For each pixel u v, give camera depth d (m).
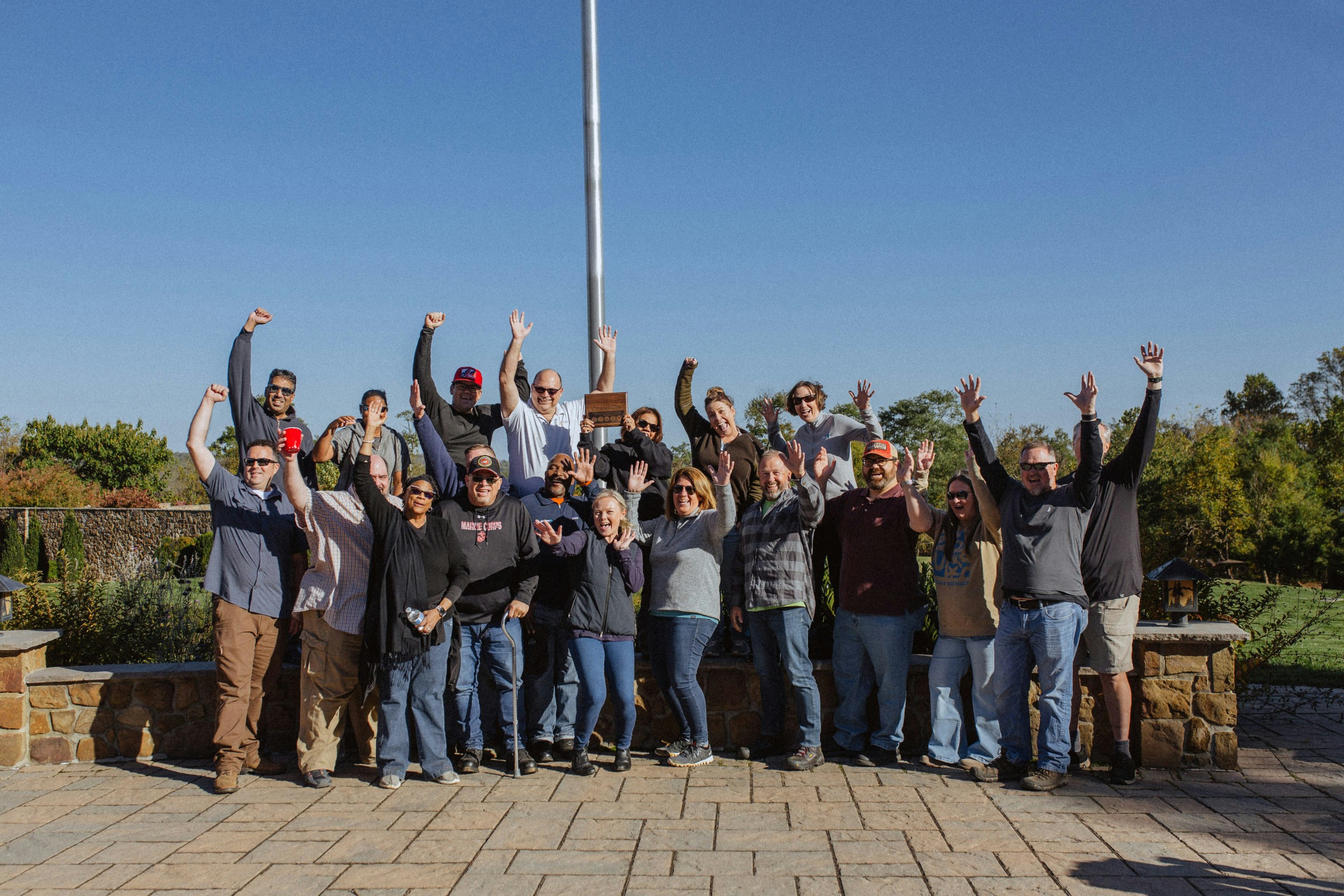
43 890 4.02
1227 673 5.58
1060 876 4.06
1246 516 19.98
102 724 6.08
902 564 5.75
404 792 5.33
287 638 5.95
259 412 6.11
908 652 5.76
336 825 4.79
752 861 4.27
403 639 5.24
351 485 5.99
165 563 13.11
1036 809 4.95
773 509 5.85
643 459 6.61
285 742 6.21
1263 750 6.09
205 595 9.83
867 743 6.01
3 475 39.75
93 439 49.97
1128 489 5.45
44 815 5.01
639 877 4.10
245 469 5.84
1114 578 5.38
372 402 5.48
